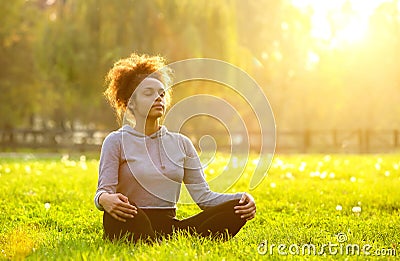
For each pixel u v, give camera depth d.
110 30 50.34
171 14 49.44
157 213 8.55
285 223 11.30
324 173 21.58
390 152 51.72
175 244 7.82
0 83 65.38
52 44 51.06
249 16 67.81
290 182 19.56
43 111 76.19
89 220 11.53
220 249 7.96
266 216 12.40
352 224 11.02
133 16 50.09
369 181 20.16
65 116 76.31
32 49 65.62
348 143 53.69
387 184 18.95
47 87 67.81
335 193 16.42
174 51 48.59
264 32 68.62
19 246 8.52
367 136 52.84
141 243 8.16
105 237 8.48
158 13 50.00
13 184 18.42
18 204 13.96
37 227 11.01
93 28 50.78
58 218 11.98
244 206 8.44
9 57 67.00
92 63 49.62
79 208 13.40
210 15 49.69
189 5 49.81
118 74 8.81
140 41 49.66
